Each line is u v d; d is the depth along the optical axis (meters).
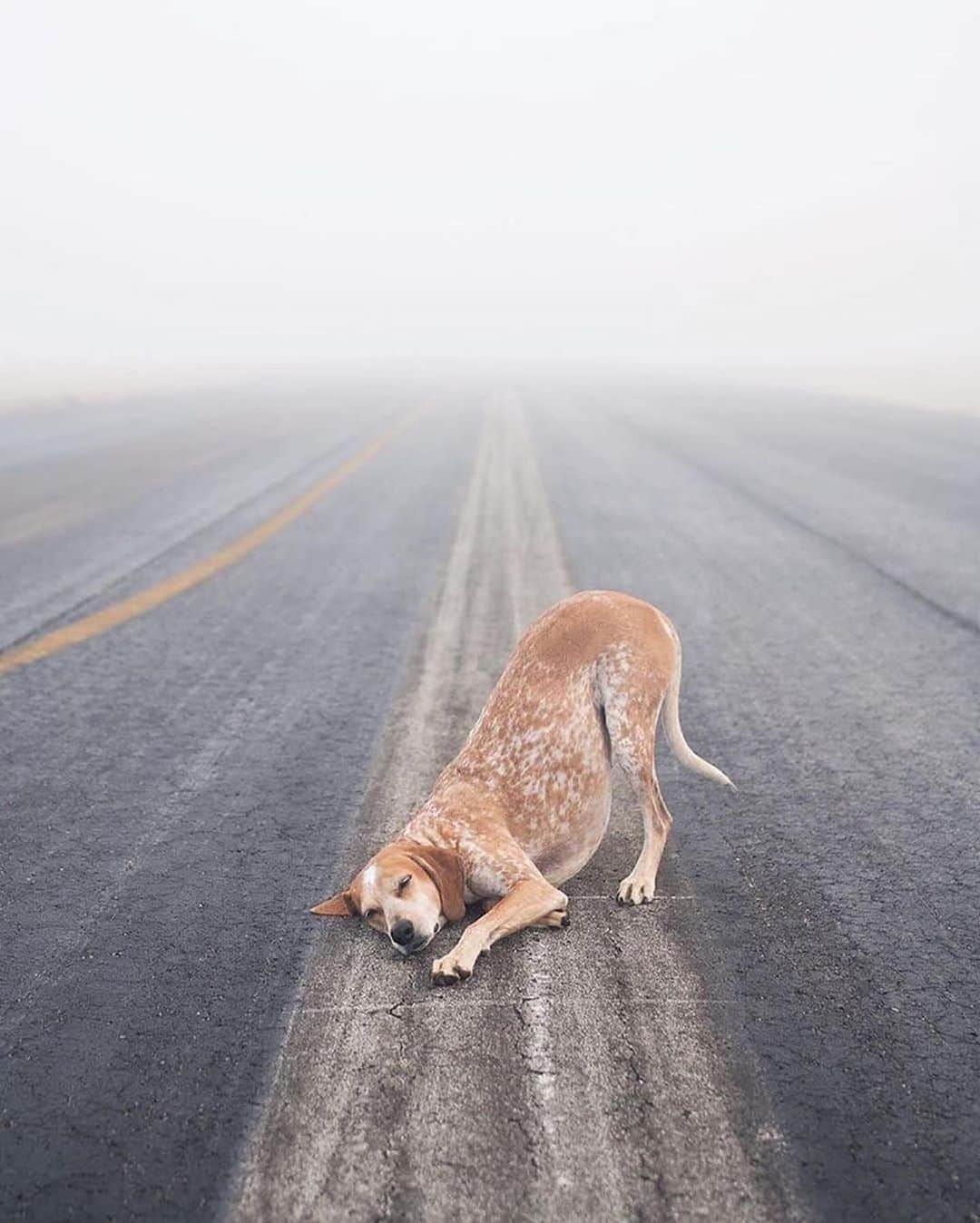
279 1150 2.85
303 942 3.95
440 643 7.90
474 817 4.25
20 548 11.40
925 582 9.58
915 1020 3.39
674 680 4.82
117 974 3.74
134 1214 2.65
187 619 8.66
